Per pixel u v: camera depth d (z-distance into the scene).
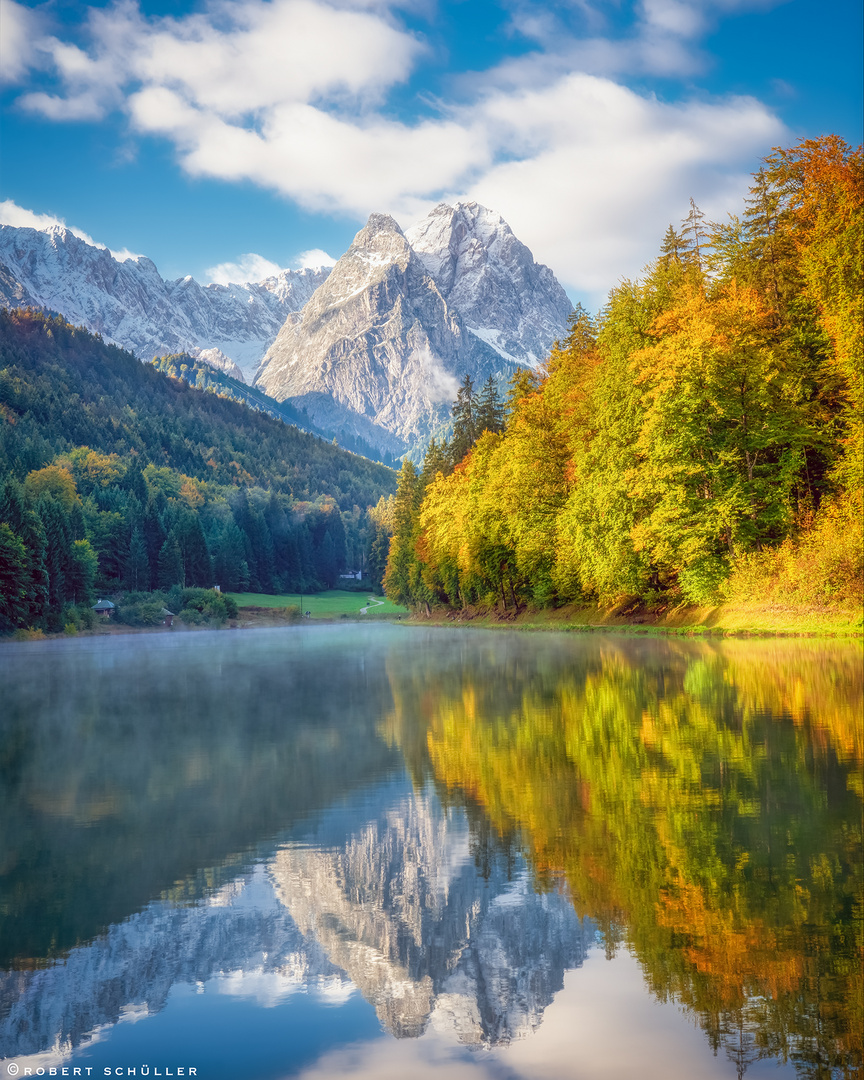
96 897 7.18
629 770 11.01
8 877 7.69
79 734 16.20
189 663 38.84
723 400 38.31
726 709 15.65
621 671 23.78
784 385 38.06
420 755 12.75
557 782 10.59
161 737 15.46
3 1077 4.68
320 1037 5.04
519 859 7.75
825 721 13.99
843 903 6.40
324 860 7.94
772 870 7.13
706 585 39.91
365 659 36.25
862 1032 4.82
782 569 36.94
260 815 9.64
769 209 42.47
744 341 38.16
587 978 5.51
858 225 34.69
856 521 33.91
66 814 9.91
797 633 33.75
